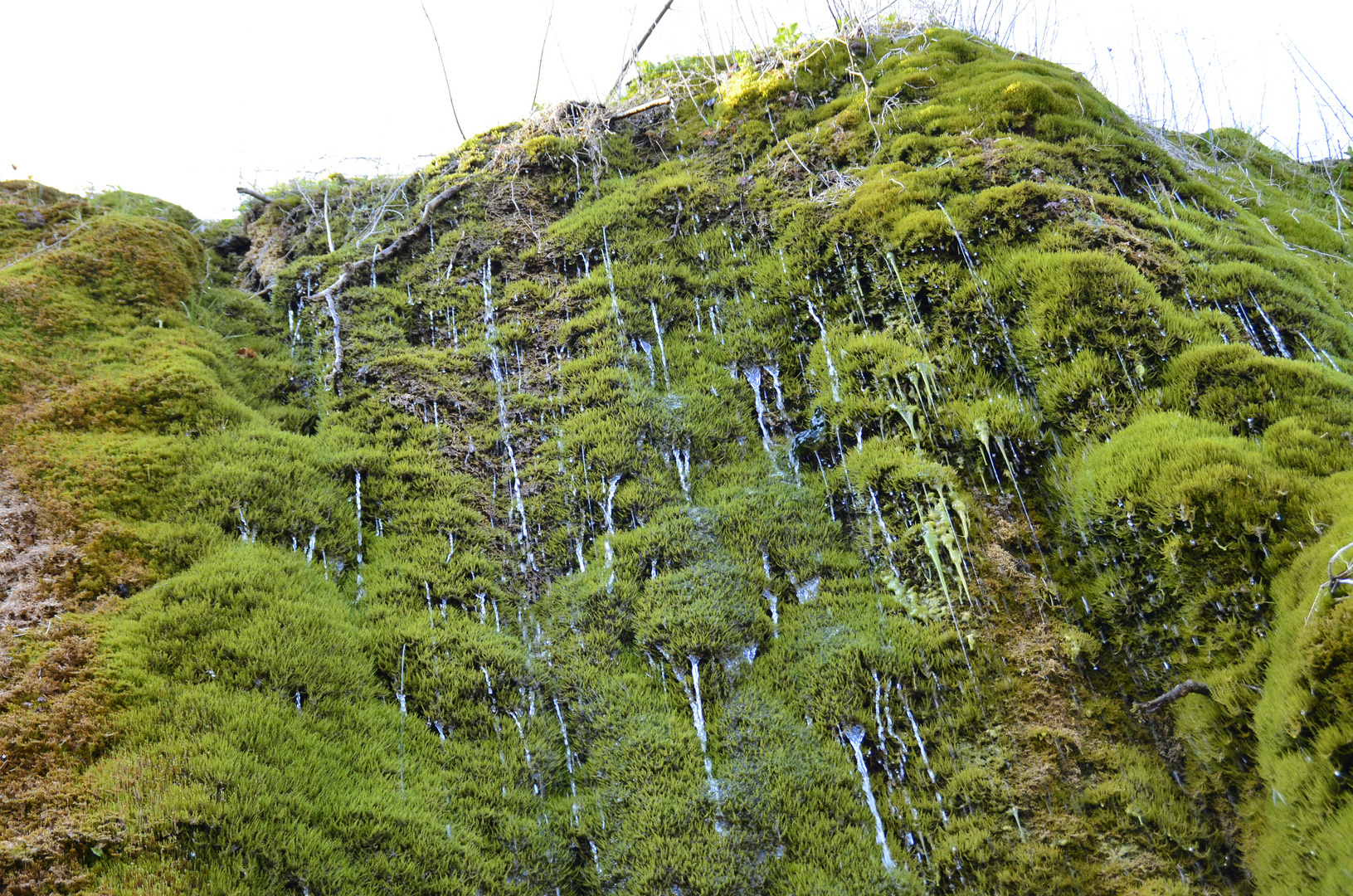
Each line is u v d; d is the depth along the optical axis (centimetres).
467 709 411
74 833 302
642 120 809
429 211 696
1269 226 735
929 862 370
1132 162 661
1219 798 373
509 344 611
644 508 512
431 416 560
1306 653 338
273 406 570
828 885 353
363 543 487
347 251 674
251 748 350
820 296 604
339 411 558
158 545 425
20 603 383
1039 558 460
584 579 482
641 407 556
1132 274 520
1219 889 350
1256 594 382
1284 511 390
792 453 544
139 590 407
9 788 316
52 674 356
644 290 627
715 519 503
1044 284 526
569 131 770
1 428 458
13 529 412
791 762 397
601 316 608
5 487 429
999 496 483
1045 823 375
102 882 292
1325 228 748
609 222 672
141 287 586
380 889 330
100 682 356
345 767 369
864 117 713
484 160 757
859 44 819
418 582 463
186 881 297
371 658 423
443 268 665
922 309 563
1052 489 479
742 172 728
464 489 521
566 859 373
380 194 754
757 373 588
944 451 502
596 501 517
